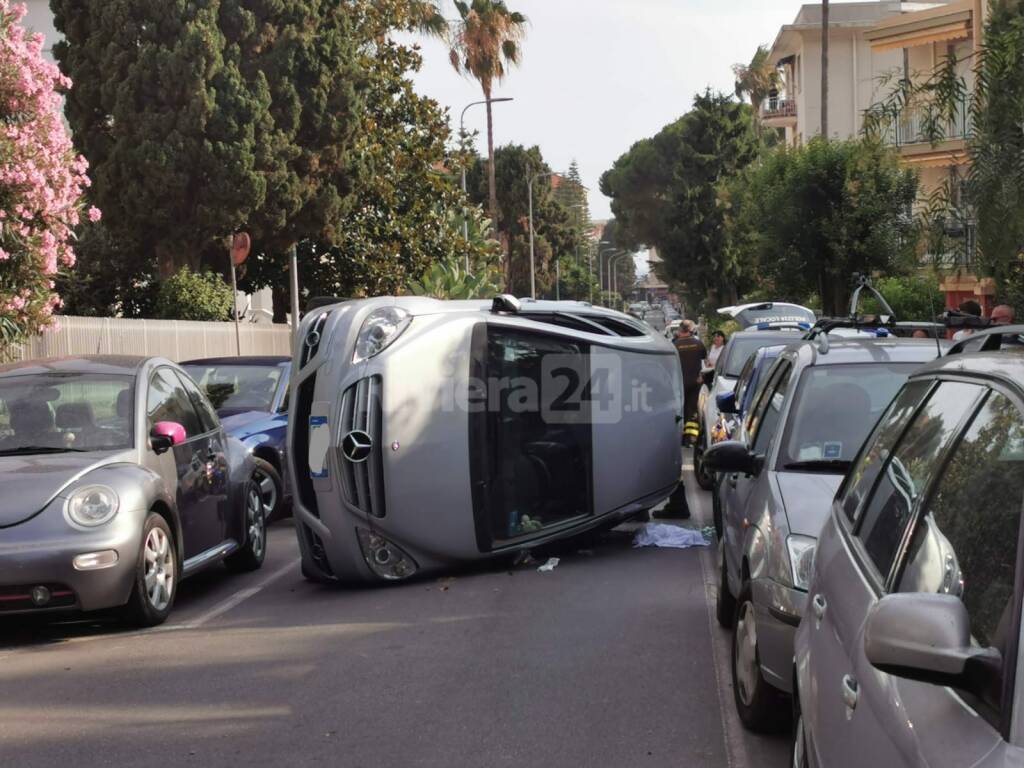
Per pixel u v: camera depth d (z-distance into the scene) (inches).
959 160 254.5
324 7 1061.1
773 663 206.4
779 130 2554.1
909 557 121.7
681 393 457.7
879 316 316.5
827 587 146.6
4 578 297.9
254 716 241.0
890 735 101.3
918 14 1224.8
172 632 324.8
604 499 420.5
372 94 1247.5
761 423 292.5
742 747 215.5
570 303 446.0
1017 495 99.6
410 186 1279.5
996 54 235.9
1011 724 83.9
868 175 951.0
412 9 1326.3
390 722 233.9
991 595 97.4
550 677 262.5
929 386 145.1
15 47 568.7
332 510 375.2
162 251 997.2
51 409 350.3
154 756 218.7
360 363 378.3
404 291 1334.9
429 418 381.1
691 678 259.6
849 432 251.8
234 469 409.7
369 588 382.6
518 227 3634.4
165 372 389.1
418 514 379.6
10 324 561.6
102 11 953.5
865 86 2018.9
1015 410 108.0
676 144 2790.4
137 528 318.7
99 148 979.9
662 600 340.5
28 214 559.8
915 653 90.1
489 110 2105.1
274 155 1003.3
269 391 549.6
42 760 218.4
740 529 261.7
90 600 306.5
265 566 436.8
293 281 1083.3
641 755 212.1
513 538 400.8
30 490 311.3
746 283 2477.9
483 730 227.5
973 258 249.1
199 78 941.8
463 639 300.5
